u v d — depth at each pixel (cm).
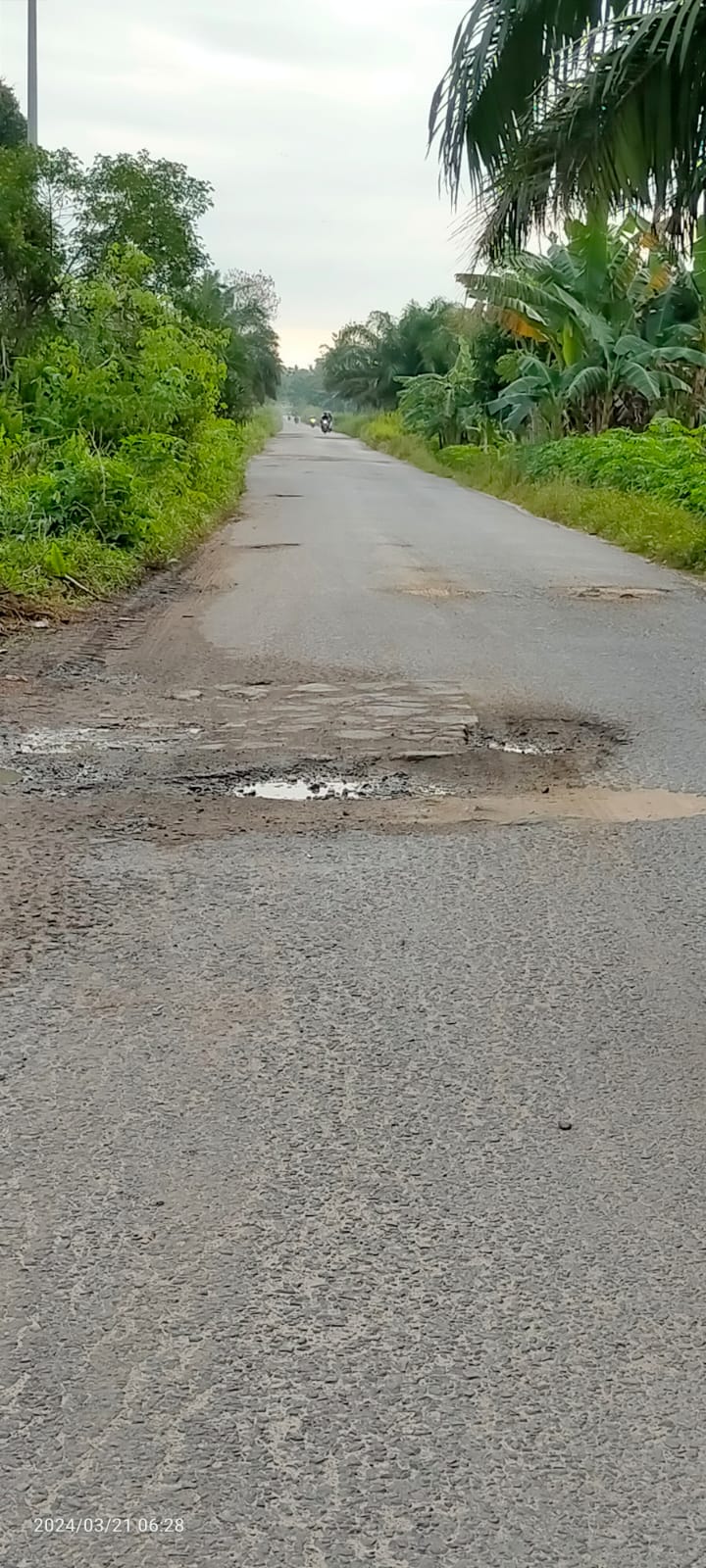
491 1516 220
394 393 8975
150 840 559
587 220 1111
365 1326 264
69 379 1881
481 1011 405
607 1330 264
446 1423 239
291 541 1819
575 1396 246
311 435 9350
